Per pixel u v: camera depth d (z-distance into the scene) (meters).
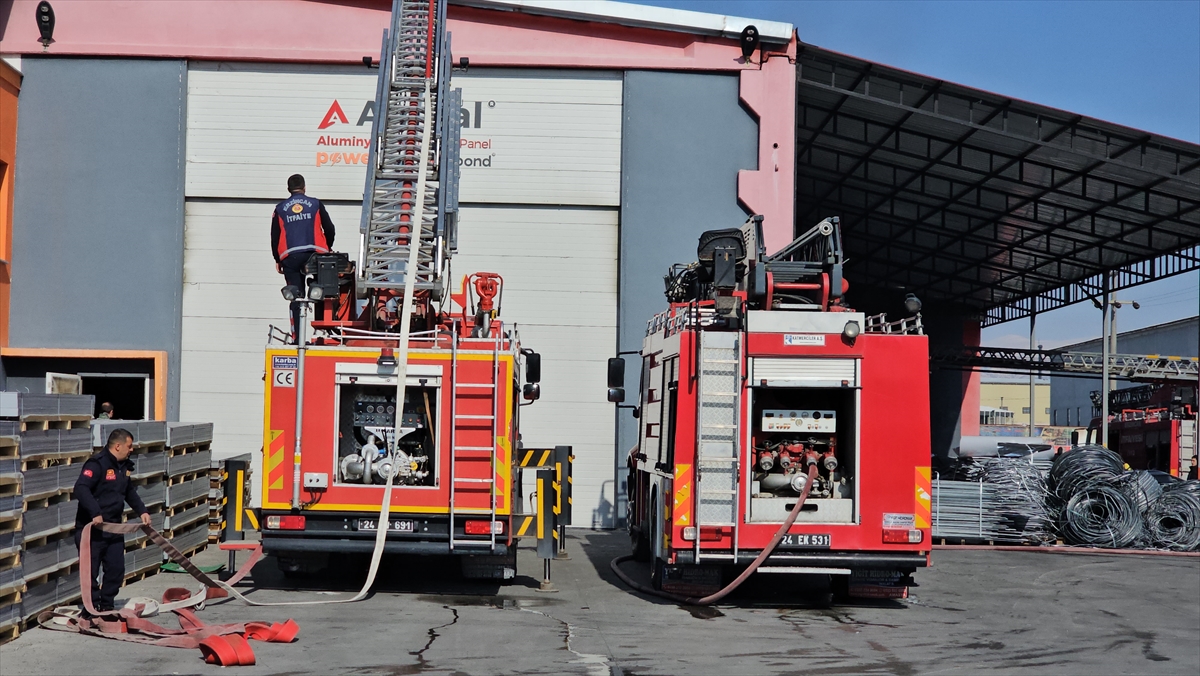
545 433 17.95
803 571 9.96
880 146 27.75
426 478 10.10
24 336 17.62
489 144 18.27
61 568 8.66
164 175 17.91
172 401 17.69
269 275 17.95
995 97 22.61
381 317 10.97
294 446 9.88
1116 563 15.66
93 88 17.95
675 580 10.58
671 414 10.41
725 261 11.16
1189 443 26.92
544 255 18.22
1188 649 8.83
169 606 8.77
